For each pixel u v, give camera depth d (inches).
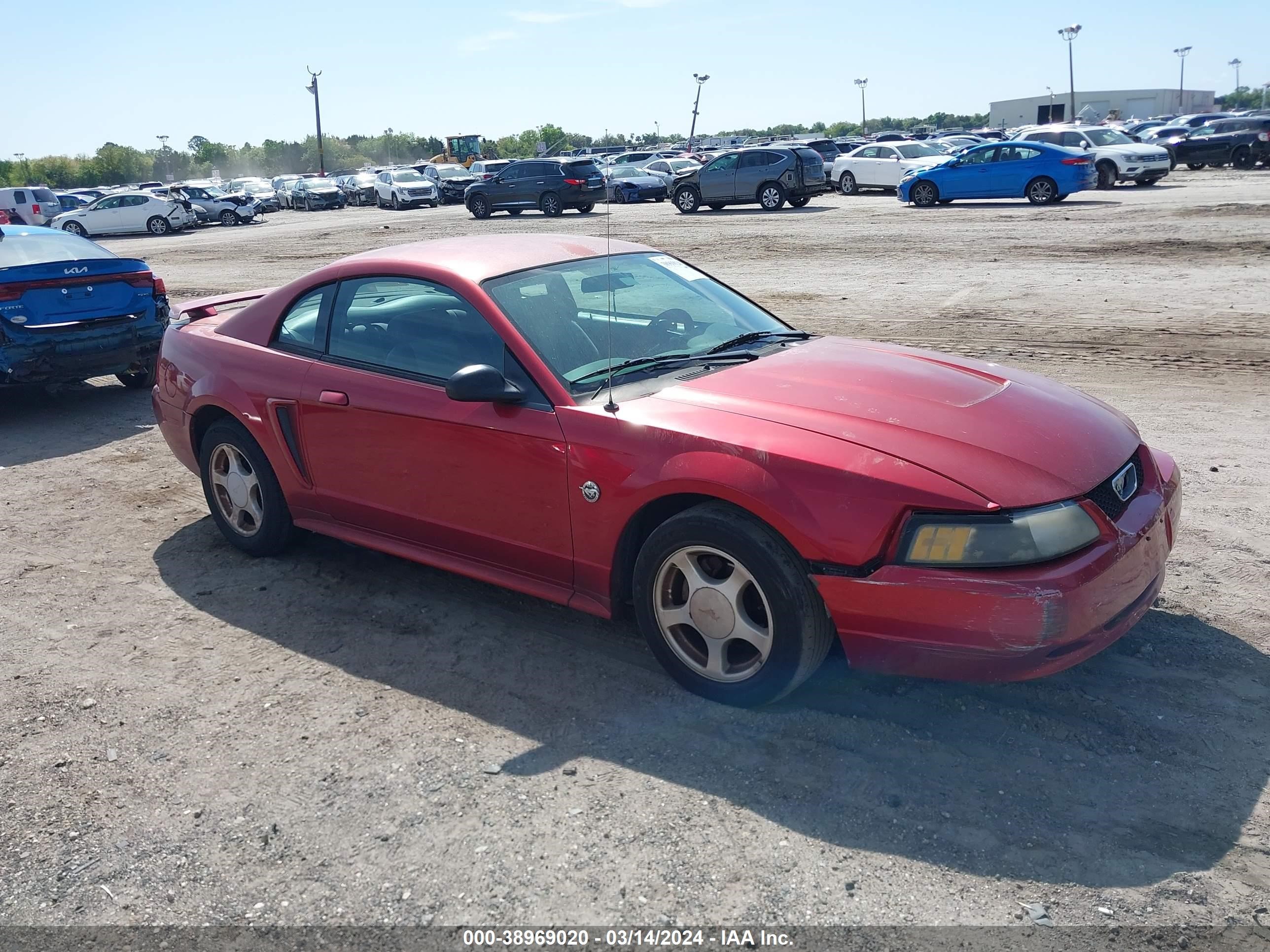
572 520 141.3
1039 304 429.4
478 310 151.8
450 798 118.8
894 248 644.7
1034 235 658.8
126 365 321.7
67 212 1349.7
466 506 153.6
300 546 200.1
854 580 118.4
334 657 154.7
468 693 142.6
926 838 108.9
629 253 181.3
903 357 158.1
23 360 297.0
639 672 146.6
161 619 170.6
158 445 282.2
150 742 133.6
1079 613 114.5
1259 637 148.1
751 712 134.0
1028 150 882.1
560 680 144.9
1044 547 115.1
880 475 118.3
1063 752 122.7
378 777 123.5
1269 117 1310.3
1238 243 555.2
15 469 263.6
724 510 128.1
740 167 1024.9
